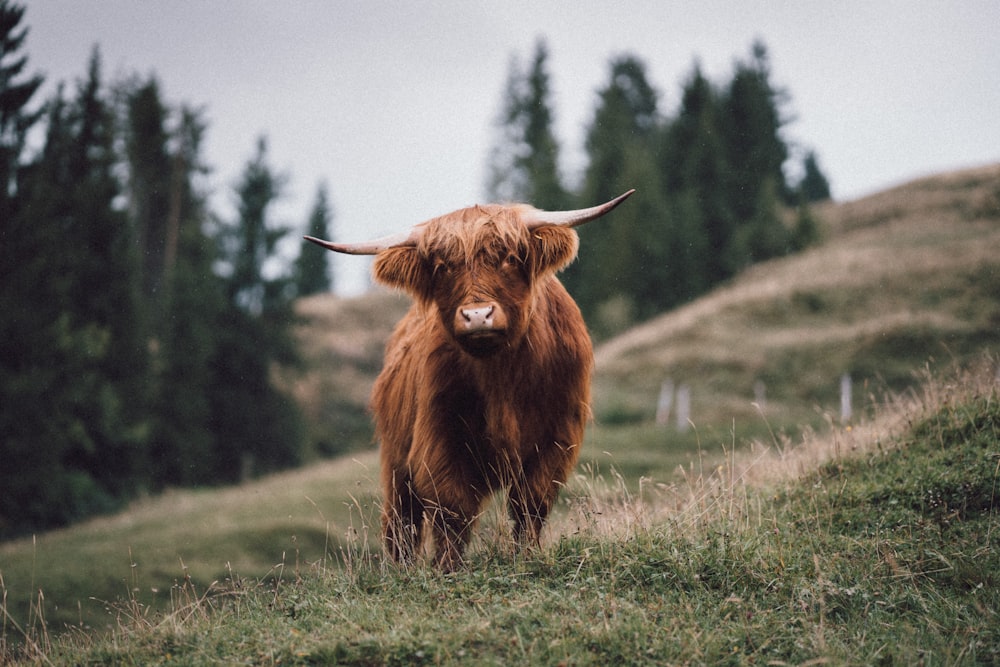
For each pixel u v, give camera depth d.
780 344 36.94
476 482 6.05
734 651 4.28
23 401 29.47
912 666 4.11
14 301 30.30
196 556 17.25
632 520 6.12
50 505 30.42
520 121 68.44
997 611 4.68
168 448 43.78
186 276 46.94
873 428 8.19
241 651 4.57
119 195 42.66
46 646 5.55
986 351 8.88
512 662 4.17
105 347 37.34
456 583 5.27
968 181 63.12
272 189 54.56
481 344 5.38
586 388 6.39
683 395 32.38
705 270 57.81
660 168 65.44
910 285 40.84
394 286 6.10
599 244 58.22
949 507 6.23
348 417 58.47
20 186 31.09
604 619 4.41
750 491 7.46
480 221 5.80
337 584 5.61
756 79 71.44
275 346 51.78
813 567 5.32
